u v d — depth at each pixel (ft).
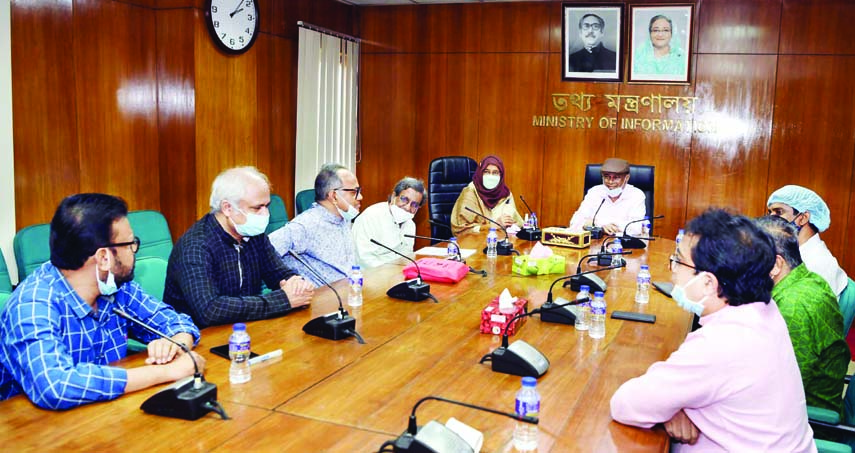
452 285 10.28
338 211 11.30
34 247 9.16
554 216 20.98
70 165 13.48
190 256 8.30
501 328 7.68
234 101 16.61
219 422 5.35
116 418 5.40
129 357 6.75
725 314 5.39
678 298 5.67
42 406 5.55
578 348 7.35
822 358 7.31
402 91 21.79
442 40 21.25
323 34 19.83
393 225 13.61
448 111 21.48
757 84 18.99
